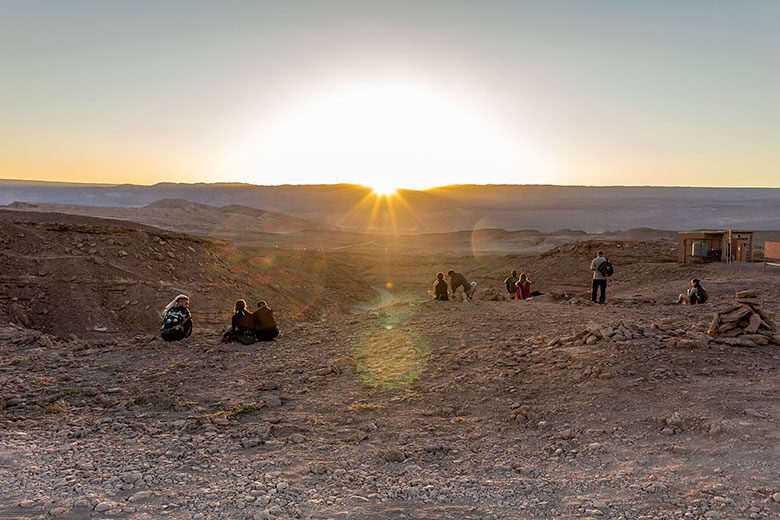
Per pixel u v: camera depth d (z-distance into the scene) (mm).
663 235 112750
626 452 5227
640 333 8992
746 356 7863
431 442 5812
